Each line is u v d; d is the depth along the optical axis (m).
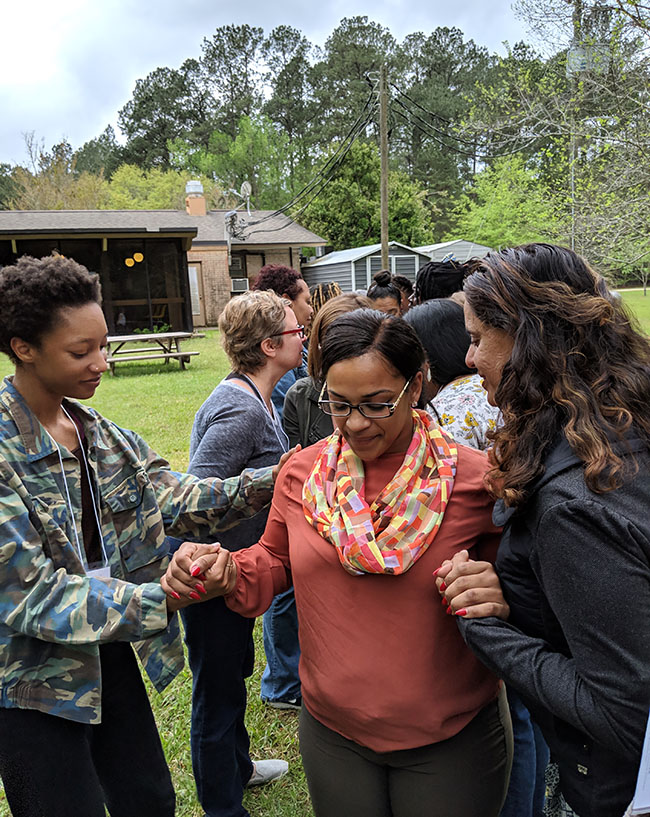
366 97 52.88
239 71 63.88
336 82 57.91
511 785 1.81
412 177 49.38
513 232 23.64
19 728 1.35
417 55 58.12
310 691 1.34
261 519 2.03
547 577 0.96
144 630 1.31
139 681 1.63
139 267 17.47
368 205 32.28
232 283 23.64
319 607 1.30
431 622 1.23
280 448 2.09
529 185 22.12
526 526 1.06
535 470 0.98
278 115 59.06
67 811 1.40
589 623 0.90
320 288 2.95
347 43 58.19
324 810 1.38
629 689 0.88
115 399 9.68
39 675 1.34
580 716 0.93
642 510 0.91
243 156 43.50
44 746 1.37
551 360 0.99
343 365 1.16
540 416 1.00
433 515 1.23
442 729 1.24
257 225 26.02
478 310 1.12
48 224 20.59
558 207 11.66
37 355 1.33
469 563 1.17
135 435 1.71
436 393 1.98
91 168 60.16
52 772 1.38
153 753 1.65
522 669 1.04
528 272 1.07
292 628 2.67
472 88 53.94
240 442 1.93
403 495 1.23
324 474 1.33
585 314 1.00
